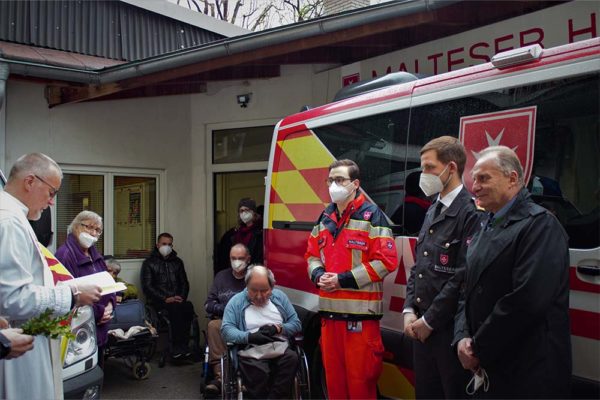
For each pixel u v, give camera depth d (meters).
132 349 5.78
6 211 2.76
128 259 7.54
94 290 2.93
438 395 3.02
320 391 4.37
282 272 4.67
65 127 7.14
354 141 4.18
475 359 2.60
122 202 7.59
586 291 2.74
